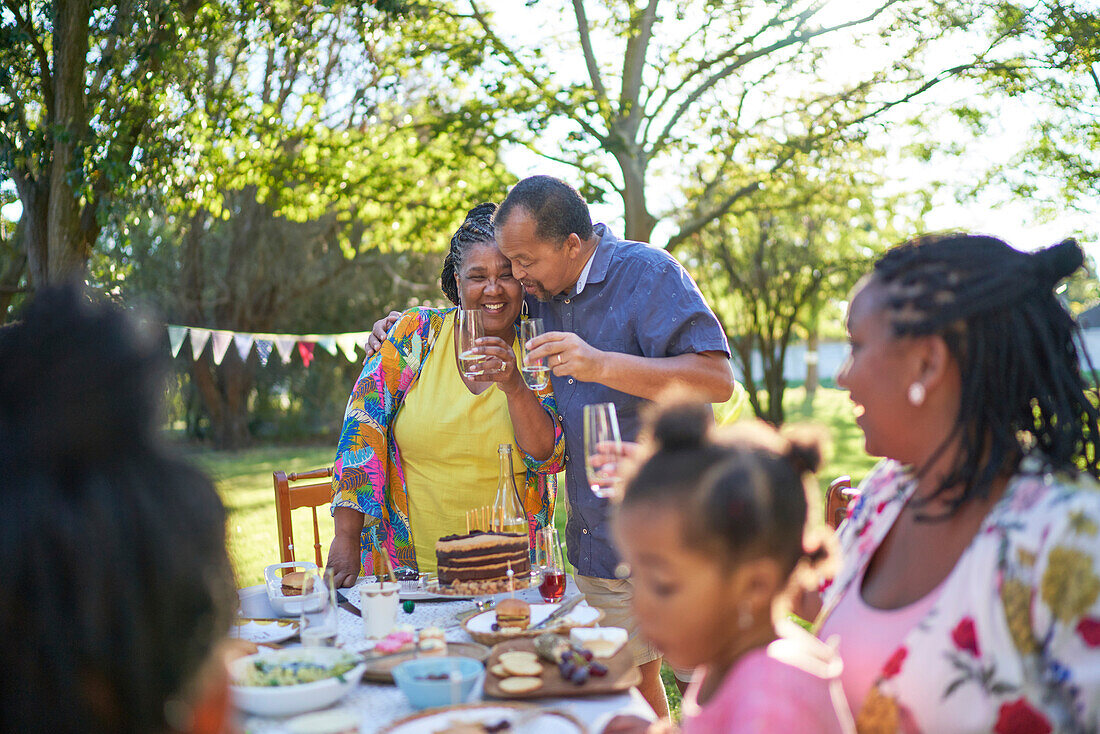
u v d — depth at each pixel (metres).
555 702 1.68
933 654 1.27
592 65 12.30
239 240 20.05
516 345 3.02
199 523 0.86
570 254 2.75
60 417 0.83
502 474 2.60
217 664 0.89
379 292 22.62
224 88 10.97
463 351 2.58
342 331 22.34
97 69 8.89
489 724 1.52
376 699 1.76
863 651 1.37
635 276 2.83
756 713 1.10
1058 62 11.11
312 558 7.73
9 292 11.88
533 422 2.73
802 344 51.59
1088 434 1.33
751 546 1.17
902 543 1.48
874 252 17.91
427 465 2.81
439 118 12.37
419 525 2.81
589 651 1.83
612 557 2.81
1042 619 1.18
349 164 12.63
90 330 0.87
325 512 10.33
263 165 11.86
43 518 0.79
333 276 21.11
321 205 13.13
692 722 1.22
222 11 9.77
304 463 16.88
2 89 8.85
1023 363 1.30
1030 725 1.20
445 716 1.57
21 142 8.99
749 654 1.20
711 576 1.18
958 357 1.32
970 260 1.34
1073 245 1.36
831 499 3.00
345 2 10.52
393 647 1.96
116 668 0.79
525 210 2.67
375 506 2.71
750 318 20.67
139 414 0.87
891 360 1.36
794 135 13.09
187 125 9.62
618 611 2.81
